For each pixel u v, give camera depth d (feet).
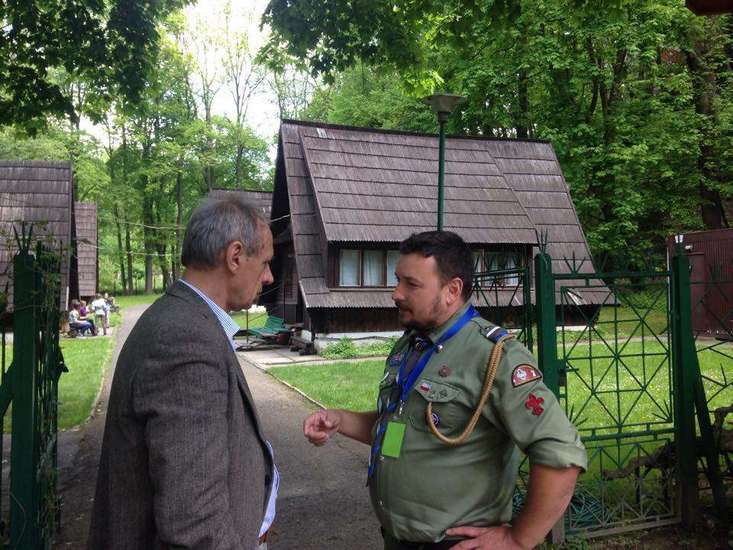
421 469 6.50
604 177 69.21
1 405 9.87
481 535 6.11
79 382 35.60
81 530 15.19
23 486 9.94
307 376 37.60
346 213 48.88
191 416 4.99
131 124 129.29
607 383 31.35
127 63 26.99
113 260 153.89
